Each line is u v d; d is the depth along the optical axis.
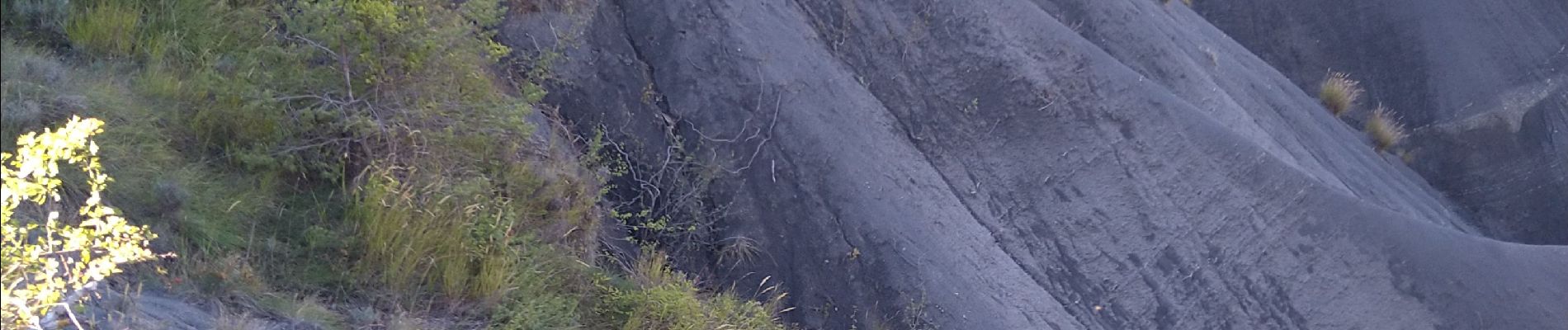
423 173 5.30
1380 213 9.84
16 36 5.15
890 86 8.87
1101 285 8.72
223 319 4.07
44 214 4.16
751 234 7.34
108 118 4.81
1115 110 9.67
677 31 7.92
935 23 9.32
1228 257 9.31
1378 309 9.45
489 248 5.14
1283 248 9.54
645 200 7.13
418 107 5.41
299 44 5.64
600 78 7.49
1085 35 12.05
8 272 3.30
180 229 4.49
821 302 7.36
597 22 7.67
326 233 4.89
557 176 6.07
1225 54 15.53
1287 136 13.55
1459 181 19.05
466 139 5.64
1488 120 19.31
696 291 6.48
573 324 5.21
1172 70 12.23
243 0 5.96
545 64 6.90
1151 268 8.97
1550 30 20.77
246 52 5.68
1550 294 9.98
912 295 7.51
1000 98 9.27
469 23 5.95
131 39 5.43
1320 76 20.42
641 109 7.55
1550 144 19.27
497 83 6.64
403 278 4.88
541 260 5.44
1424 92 19.86
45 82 4.80
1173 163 9.61
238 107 5.20
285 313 4.36
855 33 8.92
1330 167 14.02
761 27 8.30
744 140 7.71
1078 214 9.01
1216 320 8.98
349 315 4.59
